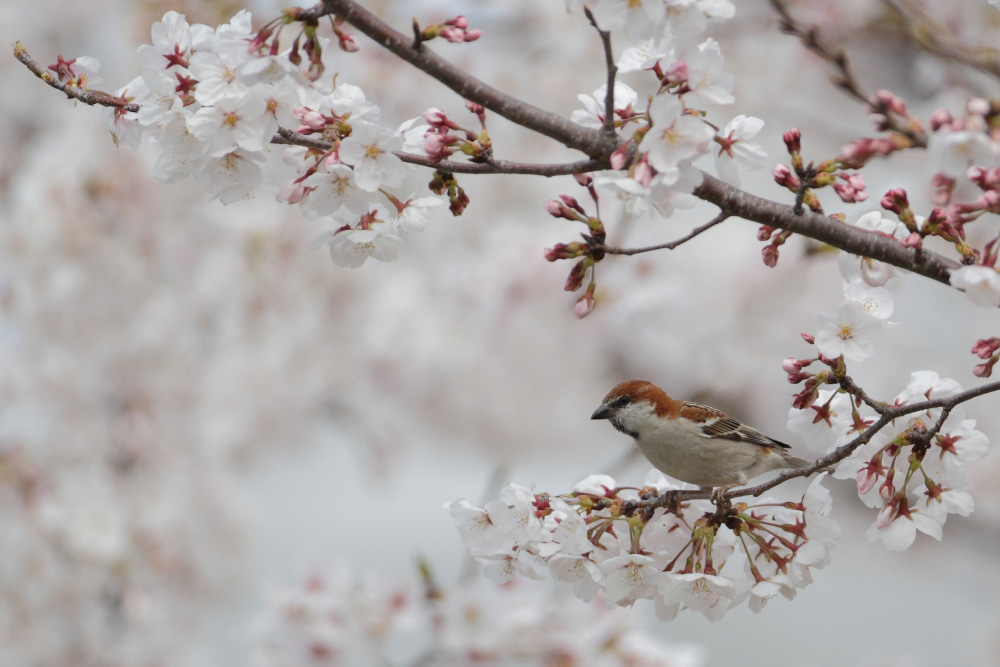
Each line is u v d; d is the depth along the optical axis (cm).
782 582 486
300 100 467
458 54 1328
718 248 1372
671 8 444
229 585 1456
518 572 521
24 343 1299
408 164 484
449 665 1062
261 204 1430
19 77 1561
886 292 508
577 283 500
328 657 1065
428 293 1498
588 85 1343
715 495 501
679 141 433
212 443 1463
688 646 1098
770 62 1255
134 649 1308
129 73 1316
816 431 525
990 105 381
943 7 1046
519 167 489
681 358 1384
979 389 477
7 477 1249
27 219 1247
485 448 1521
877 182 1214
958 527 1424
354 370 1538
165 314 1363
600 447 1509
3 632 1235
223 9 1024
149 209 1299
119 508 1323
